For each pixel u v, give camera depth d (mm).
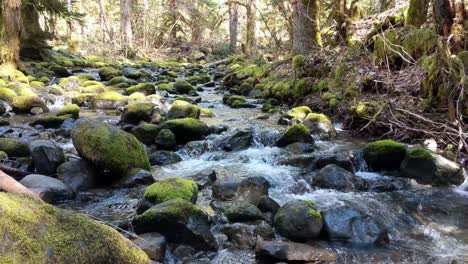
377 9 13672
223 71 18672
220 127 7434
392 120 7020
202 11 36906
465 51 6766
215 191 4664
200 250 3559
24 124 7805
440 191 5055
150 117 7754
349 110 7902
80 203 4469
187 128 6859
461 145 6043
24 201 2104
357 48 9438
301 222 3779
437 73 6816
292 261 3400
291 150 6340
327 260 3461
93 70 17938
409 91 7586
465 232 4074
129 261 2256
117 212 4266
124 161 5066
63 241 2021
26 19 17047
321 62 10336
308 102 9438
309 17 11828
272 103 10523
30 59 16797
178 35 37250
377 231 3838
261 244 3520
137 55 27578
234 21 30234
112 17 38625
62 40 26750
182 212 3576
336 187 5047
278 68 12414
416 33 8109
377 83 8273
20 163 5164
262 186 4746
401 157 5676
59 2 18688
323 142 6961
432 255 3609
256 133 6930
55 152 5094
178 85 12633
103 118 8453
